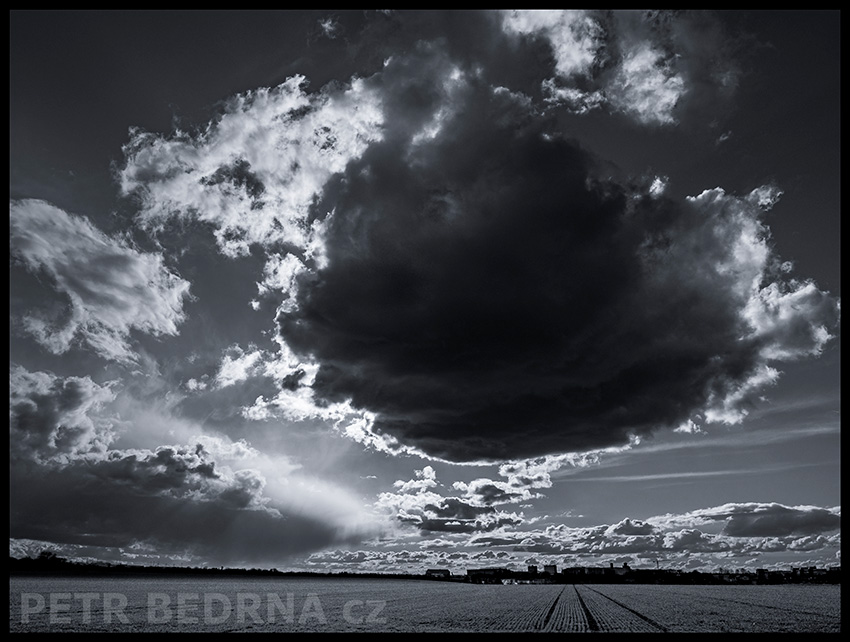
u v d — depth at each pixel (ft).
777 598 297.74
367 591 383.24
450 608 221.05
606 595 339.57
